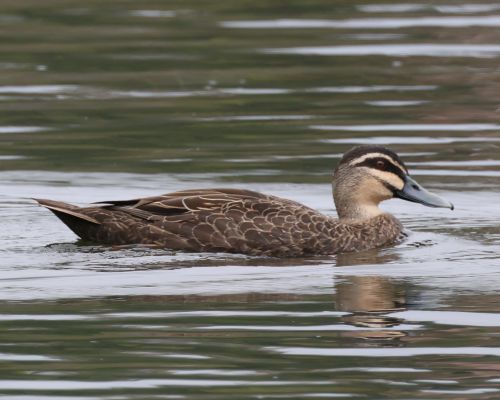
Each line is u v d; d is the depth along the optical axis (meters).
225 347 12.83
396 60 27.95
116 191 19.94
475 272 15.75
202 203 16.84
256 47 28.97
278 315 13.85
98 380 11.90
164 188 19.97
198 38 29.78
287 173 20.78
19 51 28.69
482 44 29.20
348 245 16.97
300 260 16.42
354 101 24.98
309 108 24.48
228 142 22.41
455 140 22.58
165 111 24.38
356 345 12.88
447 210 19.28
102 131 23.17
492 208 19.19
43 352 12.62
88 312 13.91
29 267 15.73
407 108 24.44
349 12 32.41
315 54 28.44
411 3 33.28
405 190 17.80
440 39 29.67
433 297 14.62
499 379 11.96
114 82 26.47
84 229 16.89
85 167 21.11
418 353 12.67
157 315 13.82
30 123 23.66
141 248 16.61
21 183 20.28
